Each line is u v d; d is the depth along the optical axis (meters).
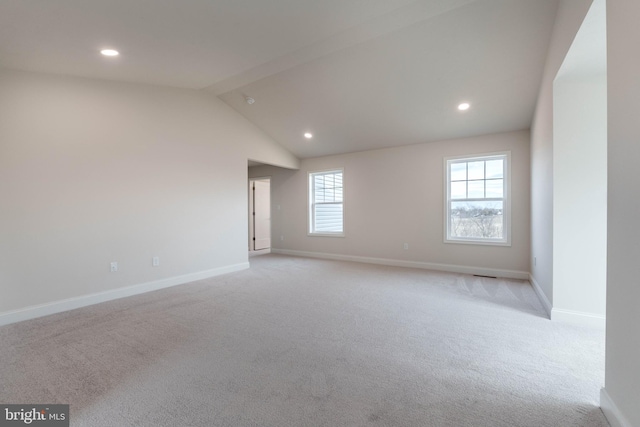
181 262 4.36
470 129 4.73
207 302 3.50
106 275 3.58
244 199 5.32
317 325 2.80
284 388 1.83
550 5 2.51
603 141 2.69
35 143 3.06
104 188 3.57
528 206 4.53
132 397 1.74
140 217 3.90
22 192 2.98
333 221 6.59
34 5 1.97
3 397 1.75
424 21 2.77
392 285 4.22
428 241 5.36
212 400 1.71
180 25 2.42
